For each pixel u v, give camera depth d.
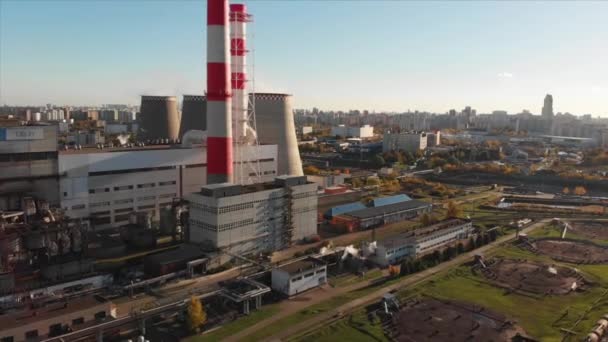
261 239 95.94
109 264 87.69
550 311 72.25
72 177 101.25
